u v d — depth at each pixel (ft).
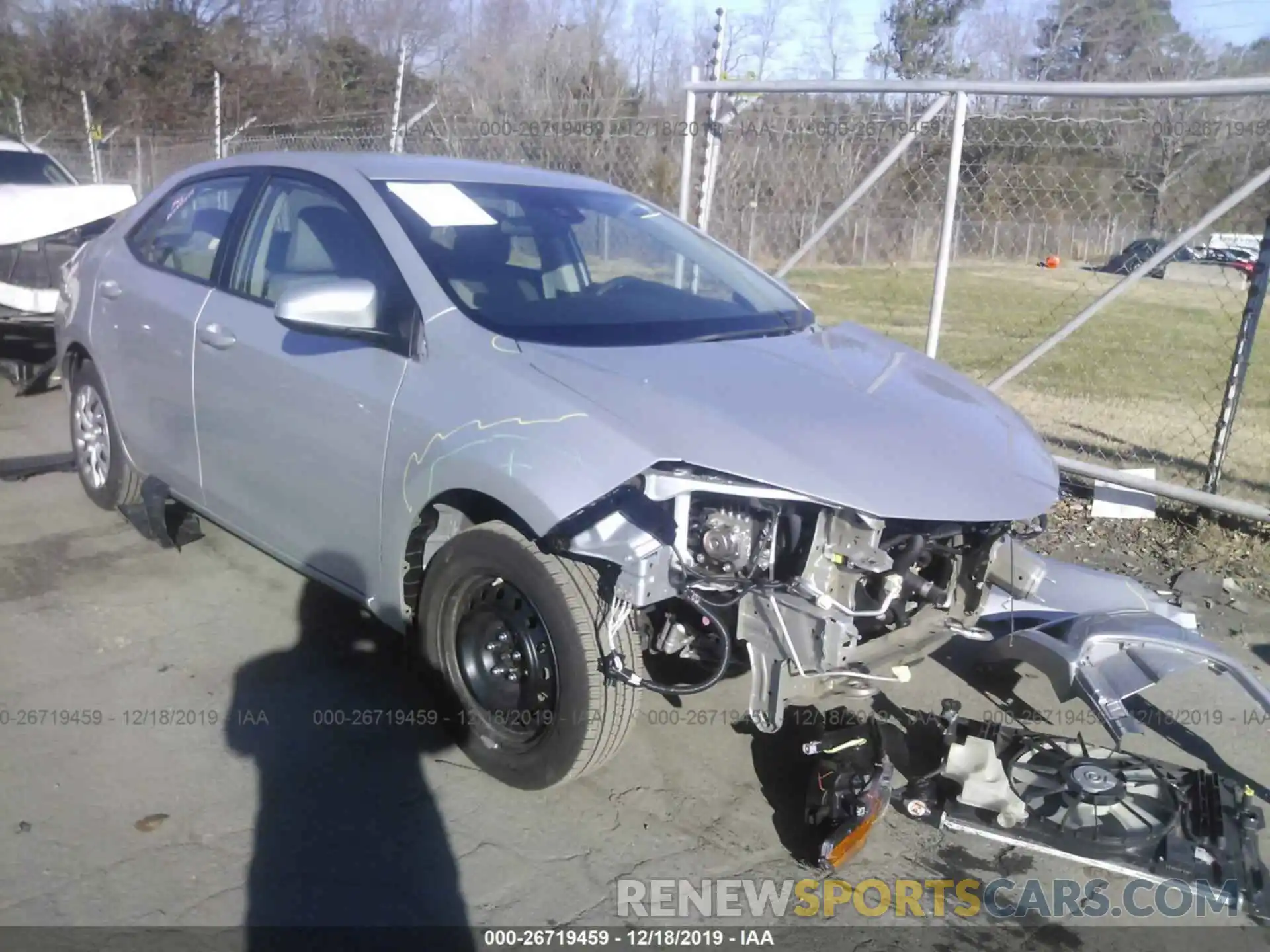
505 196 13.58
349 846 10.10
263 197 13.99
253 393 12.92
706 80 22.86
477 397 10.43
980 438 10.86
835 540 9.62
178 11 100.89
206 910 9.18
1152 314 45.16
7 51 98.53
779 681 9.70
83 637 13.70
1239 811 10.97
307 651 13.61
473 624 11.00
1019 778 11.22
